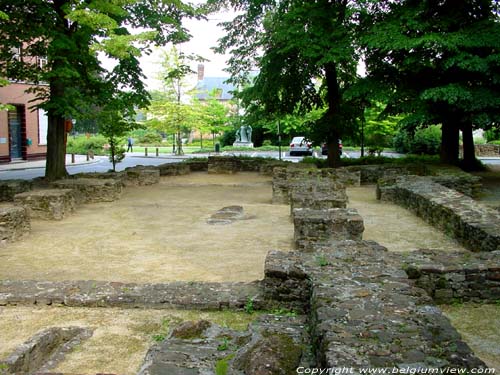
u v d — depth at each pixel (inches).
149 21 689.0
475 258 239.0
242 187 713.0
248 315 223.1
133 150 1785.2
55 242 385.1
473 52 643.5
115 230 426.6
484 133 1647.4
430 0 673.0
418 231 402.6
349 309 165.8
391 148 1525.6
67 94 671.8
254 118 930.1
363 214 478.0
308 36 723.4
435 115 671.8
